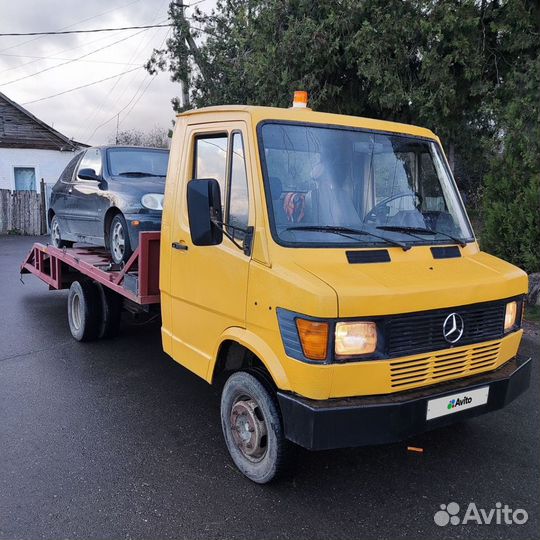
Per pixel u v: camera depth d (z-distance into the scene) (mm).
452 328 3508
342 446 3201
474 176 17922
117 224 6363
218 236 3625
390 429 3248
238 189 3795
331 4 10258
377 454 4262
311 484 3838
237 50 16438
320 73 10664
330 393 3215
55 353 6719
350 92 11117
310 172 3801
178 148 4527
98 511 3525
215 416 4969
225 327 3879
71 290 7203
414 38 9719
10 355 6641
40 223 23359
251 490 3764
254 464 3838
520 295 4016
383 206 4047
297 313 3225
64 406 5152
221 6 17547
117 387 5633
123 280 5586
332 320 3123
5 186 26734
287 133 3814
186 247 4262
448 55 9344
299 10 10852
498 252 9352
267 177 3611
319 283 3184
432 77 9445
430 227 4164
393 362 3289
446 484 3855
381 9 9727
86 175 6895
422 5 9273
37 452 4273
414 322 3365
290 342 3297
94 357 6570
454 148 13922
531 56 9164
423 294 3346
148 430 4672
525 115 8516
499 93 9555
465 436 4566
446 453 4289
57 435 4562
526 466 4102
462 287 3520
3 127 26453
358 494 3729
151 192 6332
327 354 3152
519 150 9008
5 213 23031
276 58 10898
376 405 3213
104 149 7359
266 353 3479
